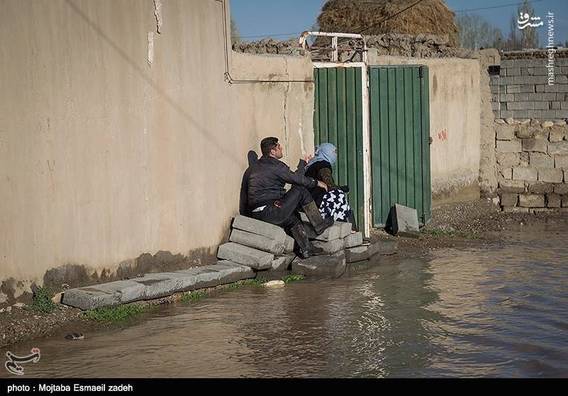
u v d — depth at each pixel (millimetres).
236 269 9938
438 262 11516
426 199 14250
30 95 7980
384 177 13523
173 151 9789
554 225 15156
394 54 16344
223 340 7707
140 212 9344
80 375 6738
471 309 8852
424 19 20688
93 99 8695
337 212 11594
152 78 9461
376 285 10031
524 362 7059
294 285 10047
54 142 8250
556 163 16609
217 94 10484
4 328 7570
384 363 7047
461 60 16391
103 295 8281
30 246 8023
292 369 6906
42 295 8078
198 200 10164
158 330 8023
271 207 10516
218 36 10523
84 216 8625
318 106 12664
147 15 9375
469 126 16719
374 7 21109
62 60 8320
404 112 13781
